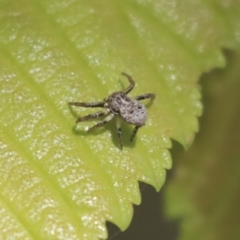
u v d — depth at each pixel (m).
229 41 0.16
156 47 0.16
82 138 0.15
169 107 0.15
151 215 0.17
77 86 0.15
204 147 0.17
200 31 0.16
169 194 0.17
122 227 0.15
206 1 0.16
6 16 0.15
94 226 0.15
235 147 0.17
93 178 0.15
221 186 0.17
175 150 0.17
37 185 0.15
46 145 0.15
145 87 0.15
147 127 0.15
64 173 0.15
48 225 0.14
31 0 0.15
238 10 0.16
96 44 0.15
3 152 0.15
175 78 0.16
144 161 0.15
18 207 0.15
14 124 0.15
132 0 0.16
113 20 0.16
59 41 0.15
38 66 0.15
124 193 0.15
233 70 0.17
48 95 0.15
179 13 0.16
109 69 0.15
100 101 0.15
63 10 0.16
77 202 0.15
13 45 0.15
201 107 0.16
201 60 0.16
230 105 0.17
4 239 0.14
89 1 0.16
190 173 0.17
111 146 0.15
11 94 0.15
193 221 0.17
